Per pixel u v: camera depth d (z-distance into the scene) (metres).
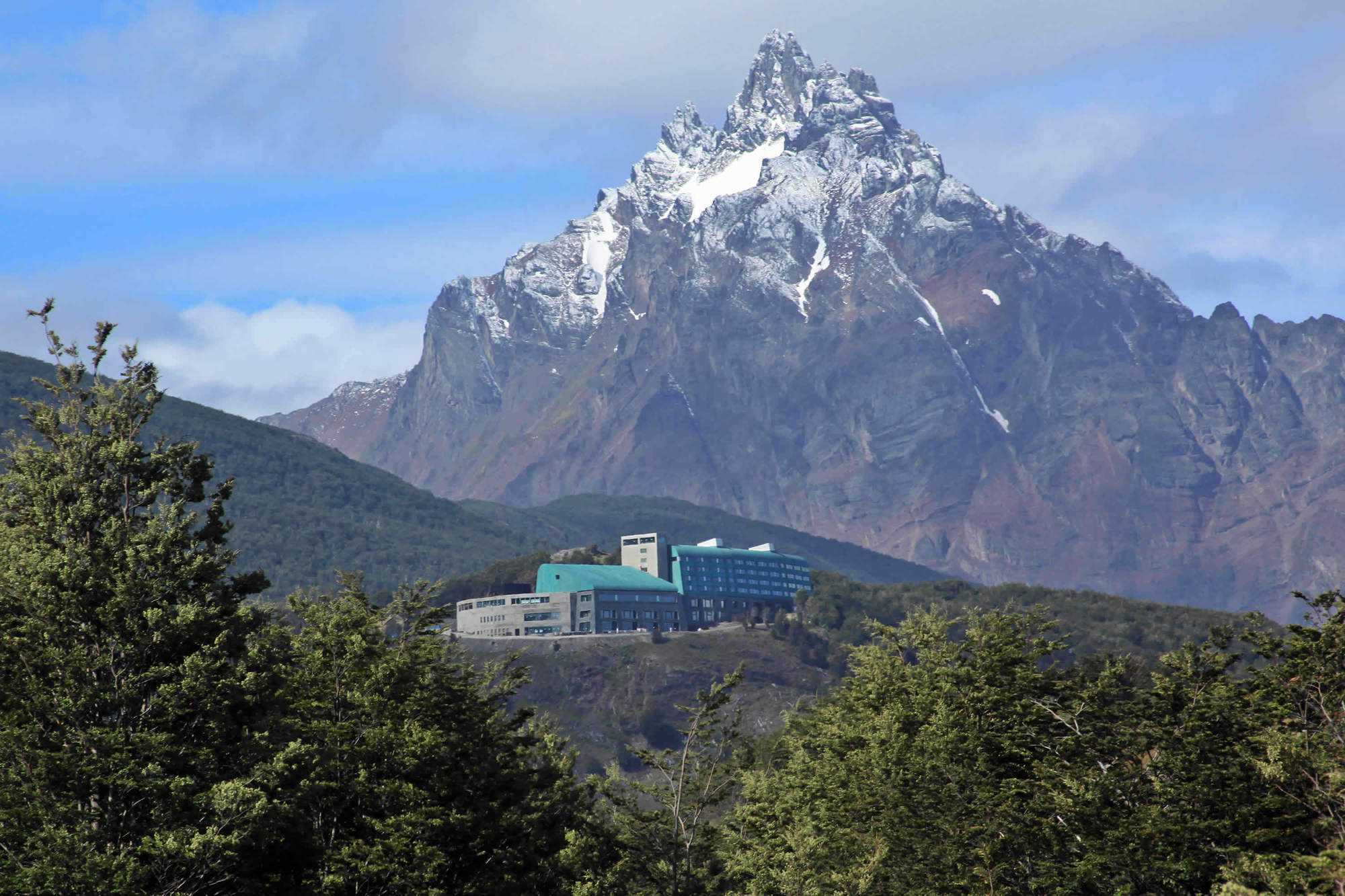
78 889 191.50
